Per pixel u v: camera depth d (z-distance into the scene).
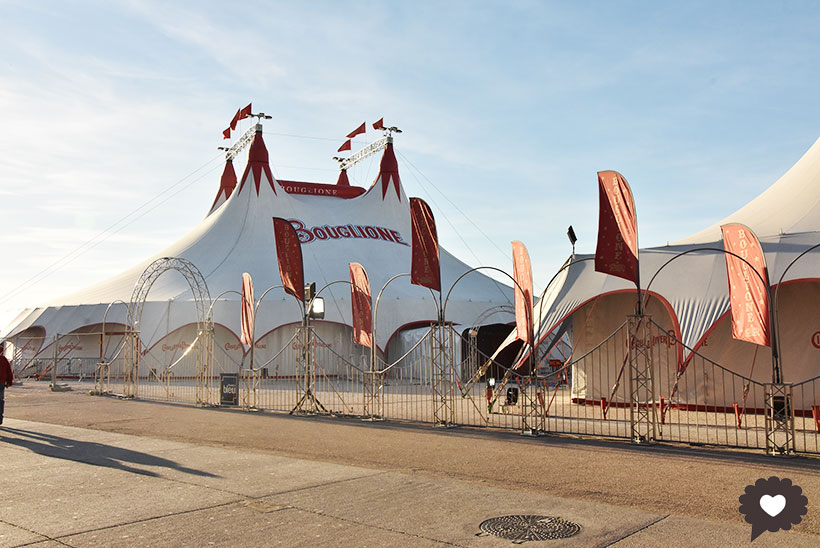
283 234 22.12
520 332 19.58
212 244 49.62
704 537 6.71
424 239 18.58
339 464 11.16
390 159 58.22
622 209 14.86
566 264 22.30
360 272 22.77
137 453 12.35
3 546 6.57
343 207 56.84
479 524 7.26
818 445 13.42
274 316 41.34
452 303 43.56
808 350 19.11
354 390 30.94
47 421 18.19
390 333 41.72
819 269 18.23
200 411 21.70
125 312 41.47
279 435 15.23
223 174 65.44
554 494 8.80
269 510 7.91
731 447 13.03
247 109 53.59
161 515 7.72
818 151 23.20
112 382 38.34
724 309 18.98
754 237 14.43
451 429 16.53
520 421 17.45
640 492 8.89
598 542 6.56
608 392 22.22
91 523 7.40
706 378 20.23
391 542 6.63
